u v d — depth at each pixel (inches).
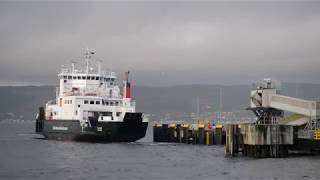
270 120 5979.3
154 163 5541.3
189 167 5201.8
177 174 4709.6
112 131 7632.9
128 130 7662.4
